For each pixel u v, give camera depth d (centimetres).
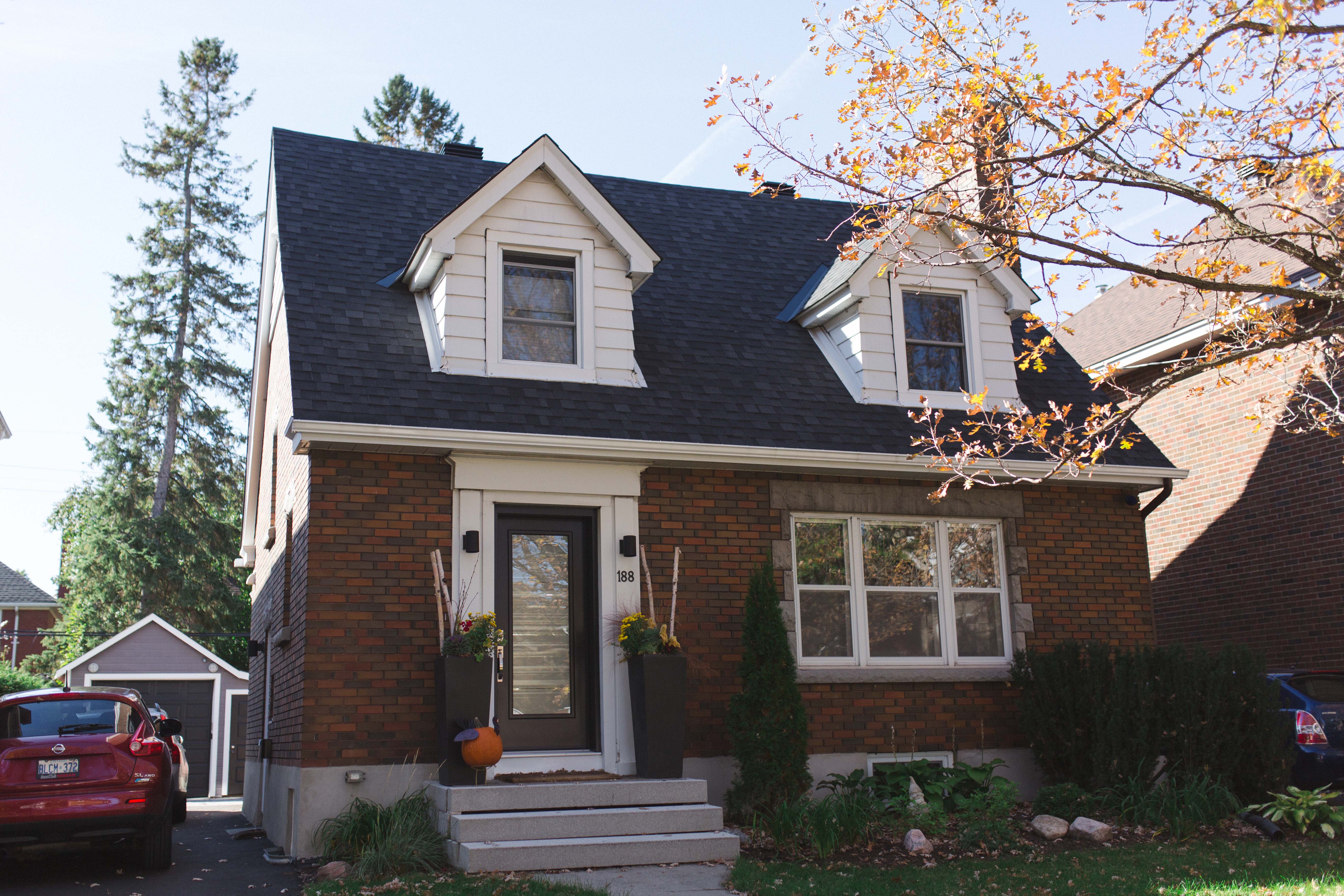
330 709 945
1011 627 1210
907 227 1132
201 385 3709
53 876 888
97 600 3394
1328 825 921
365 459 1003
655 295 1323
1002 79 902
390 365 1073
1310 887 728
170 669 2403
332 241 1234
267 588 1401
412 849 833
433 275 1156
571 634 1063
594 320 1164
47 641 3647
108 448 3544
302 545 1023
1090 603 1245
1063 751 1107
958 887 755
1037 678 1133
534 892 723
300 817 920
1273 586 1504
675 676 995
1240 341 1016
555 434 1042
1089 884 758
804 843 916
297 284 1140
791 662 1014
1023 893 736
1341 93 867
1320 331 861
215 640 3569
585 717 1050
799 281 1446
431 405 1033
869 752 1121
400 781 951
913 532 1213
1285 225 1313
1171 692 1073
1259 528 1533
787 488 1152
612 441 1051
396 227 1300
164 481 3531
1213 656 1230
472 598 1004
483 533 1027
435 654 989
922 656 1184
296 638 1029
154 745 901
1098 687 1085
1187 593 1658
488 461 1035
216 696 2419
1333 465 1424
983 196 1018
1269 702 1051
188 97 3934
